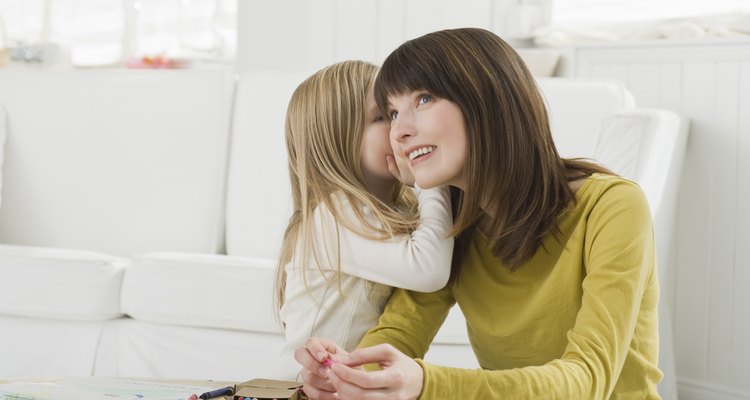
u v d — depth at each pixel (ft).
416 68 3.60
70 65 17.46
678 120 8.40
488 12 12.12
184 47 16.79
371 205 4.33
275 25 12.23
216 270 7.70
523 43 12.12
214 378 7.68
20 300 8.09
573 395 3.12
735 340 9.19
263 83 9.73
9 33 17.46
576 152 8.25
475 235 4.09
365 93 4.62
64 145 10.09
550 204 3.71
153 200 9.82
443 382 3.05
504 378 3.08
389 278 4.18
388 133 4.60
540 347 3.84
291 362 4.50
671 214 9.01
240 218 9.53
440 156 3.61
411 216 4.44
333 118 4.57
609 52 10.50
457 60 3.57
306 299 4.50
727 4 10.16
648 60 10.05
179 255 8.07
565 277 3.71
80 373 7.97
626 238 3.52
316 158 4.55
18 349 8.13
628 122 7.39
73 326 8.09
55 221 10.05
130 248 9.84
